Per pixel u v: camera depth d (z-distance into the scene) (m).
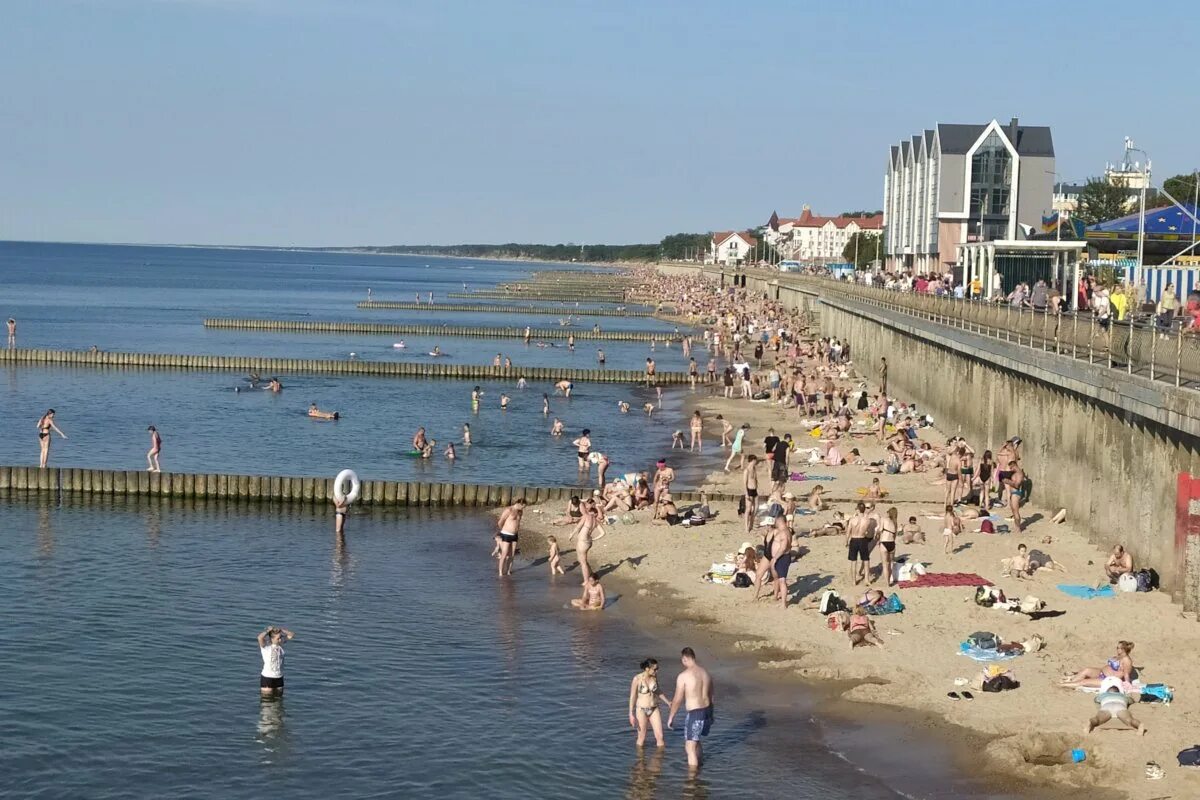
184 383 102.44
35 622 38.72
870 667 33.59
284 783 27.94
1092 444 44.66
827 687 32.62
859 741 29.28
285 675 34.38
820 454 66.94
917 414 78.56
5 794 27.31
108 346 139.50
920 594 39.12
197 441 75.12
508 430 81.50
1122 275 79.06
